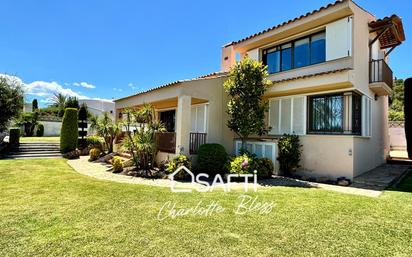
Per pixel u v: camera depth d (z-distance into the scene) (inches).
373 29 504.1
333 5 421.4
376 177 417.1
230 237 170.1
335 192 303.6
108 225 189.5
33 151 751.7
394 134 901.8
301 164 455.5
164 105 697.6
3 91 717.3
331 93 436.8
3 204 242.5
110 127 716.0
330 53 444.5
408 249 156.6
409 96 382.9
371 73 492.7
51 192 291.7
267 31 522.3
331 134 429.4
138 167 462.3
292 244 161.0
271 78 542.9
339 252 151.7
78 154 710.5
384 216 214.5
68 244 157.5
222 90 534.3
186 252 148.9
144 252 148.3
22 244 157.5
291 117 481.7
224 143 532.4
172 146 494.3
